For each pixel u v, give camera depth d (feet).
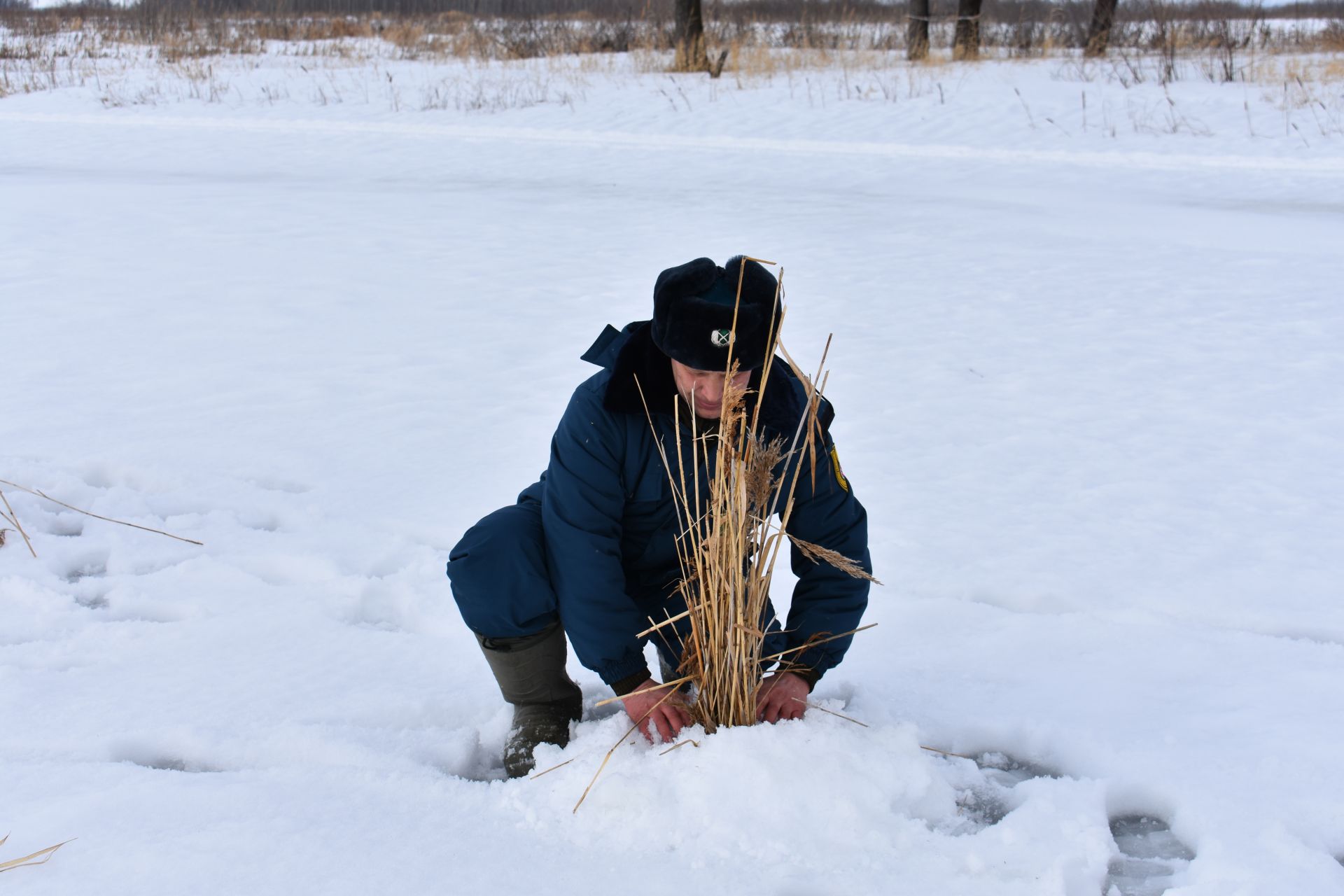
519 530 7.54
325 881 6.41
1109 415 15.42
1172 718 8.39
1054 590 10.52
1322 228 28.40
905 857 6.73
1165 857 7.04
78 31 88.12
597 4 92.94
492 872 6.53
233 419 15.08
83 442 14.11
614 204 31.86
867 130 46.21
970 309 20.90
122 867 6.52
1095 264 24.53
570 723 8.22
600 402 7.41
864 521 7.94
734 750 7.12
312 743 7.94
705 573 7.39
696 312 6.65
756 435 7.47
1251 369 17.31
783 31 78.23
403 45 77.56
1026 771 8.02
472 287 22.44
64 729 8.13
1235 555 11.26
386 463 13.61
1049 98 50.01
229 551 11.30
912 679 9.02
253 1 97.71
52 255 24.57
